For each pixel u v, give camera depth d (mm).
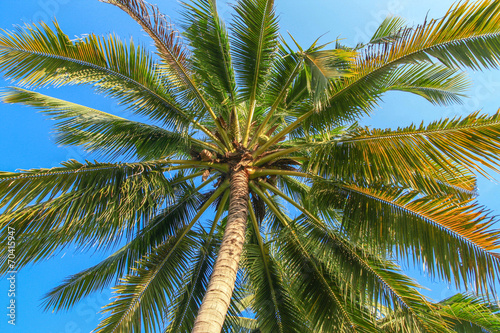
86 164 5727
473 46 4863
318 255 6062
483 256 4605
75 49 6152
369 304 5652
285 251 6746
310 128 6344
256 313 6734
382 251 5324
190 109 6594
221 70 7023
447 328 5363
